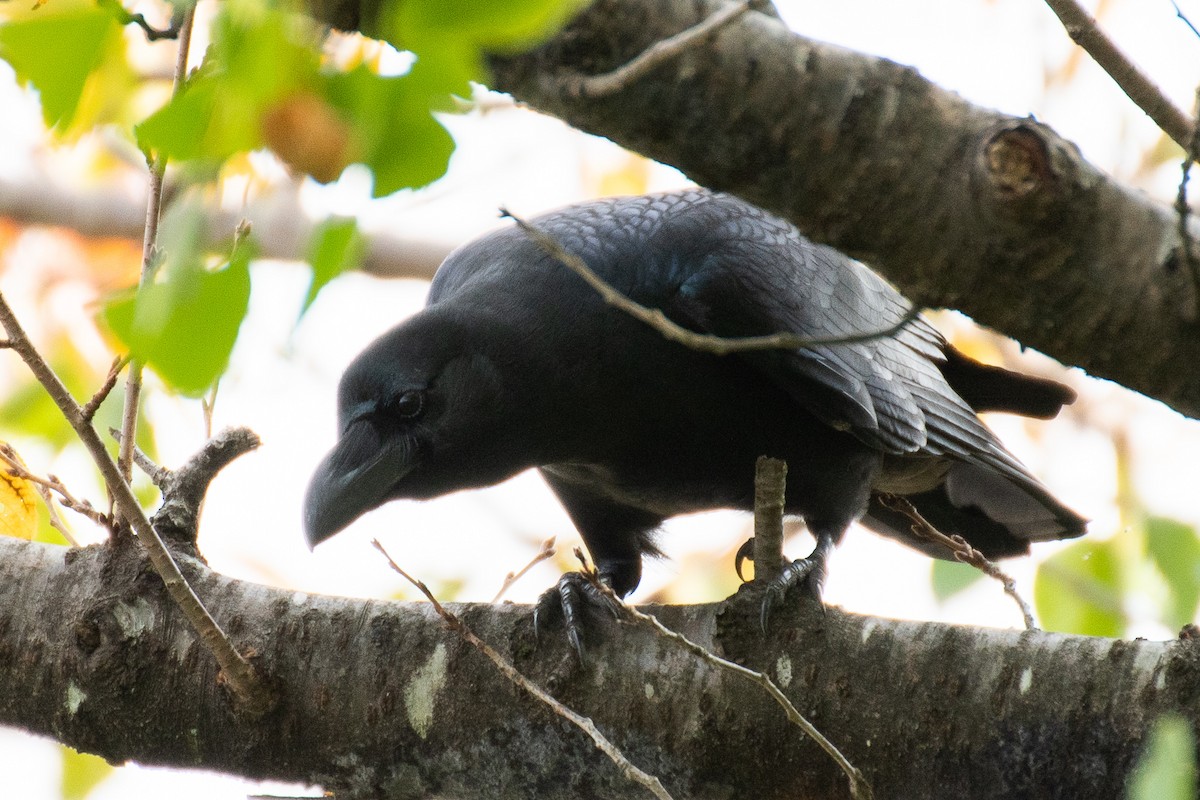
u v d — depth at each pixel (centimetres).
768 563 648
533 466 911
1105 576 1077
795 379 915
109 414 1024
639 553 1033
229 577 703
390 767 667
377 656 671
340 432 844
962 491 1093
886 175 526
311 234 367
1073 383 1449
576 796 655
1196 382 546
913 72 526
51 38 383
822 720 616
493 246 951
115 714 680
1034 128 515
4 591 704
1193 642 554
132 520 616
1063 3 652
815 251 987
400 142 356
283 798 653
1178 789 412
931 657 605
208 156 355
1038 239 523
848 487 964
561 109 523
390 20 350
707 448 927
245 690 659
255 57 349
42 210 1494
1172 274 529
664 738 640
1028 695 578
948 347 1102
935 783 593
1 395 1221
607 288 552
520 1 336
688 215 955
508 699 657
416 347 845
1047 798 567
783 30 523
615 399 889
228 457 725
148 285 366
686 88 517
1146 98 651
